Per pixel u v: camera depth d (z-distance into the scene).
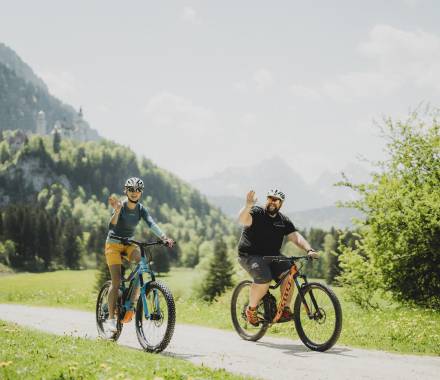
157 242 7.74
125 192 7.91
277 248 8.43
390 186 16.89
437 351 7.77
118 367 5.78
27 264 151.88
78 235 182.12
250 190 8.07
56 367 5.67
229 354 7.45
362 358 7.19
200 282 59.12
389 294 17.30
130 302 7.88
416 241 16.33
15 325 9.67
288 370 6.41
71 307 16.56
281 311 8.05
